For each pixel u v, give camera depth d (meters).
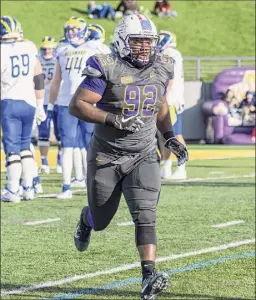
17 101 25.05
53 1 98.88
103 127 13.12
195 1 103.88
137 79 12.88
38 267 16.83
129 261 17.41
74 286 15.16
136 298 14.24
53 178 34.62
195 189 30.09
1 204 26.05
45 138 36.69
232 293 14.52
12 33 24.91
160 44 31.11
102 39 28.92
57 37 88.69
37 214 23.94
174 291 14.67
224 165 41.34
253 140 59.22
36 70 25.42
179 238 20.02
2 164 41.53
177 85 31.19
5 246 19.09
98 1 100.44
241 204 25.94
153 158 13.31
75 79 26.56
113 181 13.30
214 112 59.19
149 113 13.11
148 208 12.96
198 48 91.06
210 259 17.47
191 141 61.34
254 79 59.88
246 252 18.23
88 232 14.83
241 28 96.50
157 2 98.19
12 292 14.71
